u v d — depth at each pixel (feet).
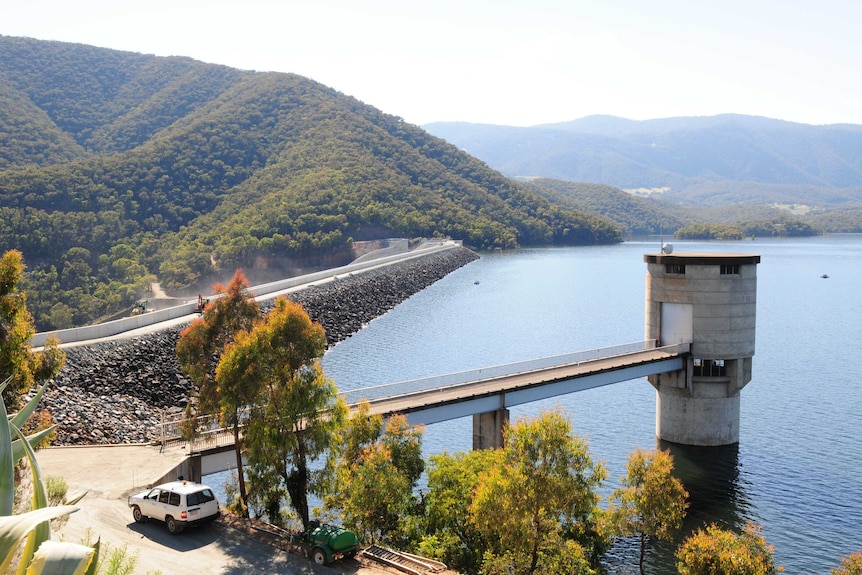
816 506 143.02
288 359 104.12
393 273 557.33
